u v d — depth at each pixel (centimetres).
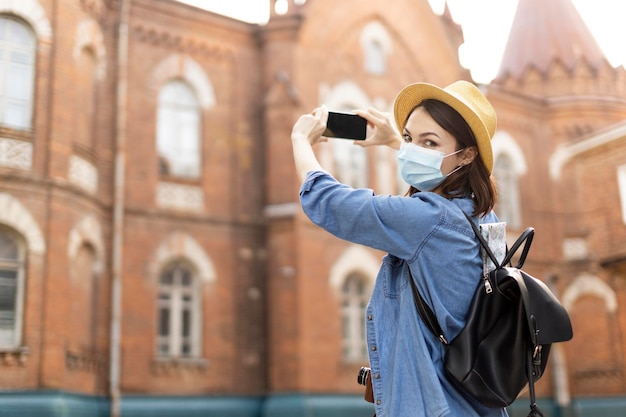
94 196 1734
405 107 248
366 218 225
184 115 1994
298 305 1942
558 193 2509
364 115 284
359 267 2073
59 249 1597
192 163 1983
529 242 233
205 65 2036
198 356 1888
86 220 1700
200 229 1938
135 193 1864
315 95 2108
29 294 1542
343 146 2152
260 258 2006
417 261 222
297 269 1961
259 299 1983
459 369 209
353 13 2219
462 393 214
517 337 212
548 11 2703
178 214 1911
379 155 2202
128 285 1809
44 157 1611
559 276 2422
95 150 1808
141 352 1791
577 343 2359
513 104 2539
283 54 2088
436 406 208
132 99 1903
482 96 249
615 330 2286
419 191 257
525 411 2244
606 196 1750
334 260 2039
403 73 2291
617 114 2566
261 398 1928
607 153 1742
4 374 1483
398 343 221
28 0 1652
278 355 1928
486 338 212
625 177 1706
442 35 2372
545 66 2623
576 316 2378
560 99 2573
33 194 1579
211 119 2020
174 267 1908
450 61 2375
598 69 2594
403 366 218
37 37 1653
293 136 268
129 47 1923
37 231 1573
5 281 1545
